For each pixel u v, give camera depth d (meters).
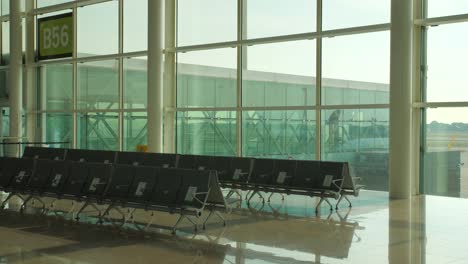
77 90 19.97
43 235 8.14
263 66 15.47
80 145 19.97
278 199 11.99
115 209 10.30
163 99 17.17
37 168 10.80
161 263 6.55
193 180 8.60
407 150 12.27
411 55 12.35
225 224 8.95
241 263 6.55
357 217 9.71
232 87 16.06
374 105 13.41
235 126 15.97
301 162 11.14
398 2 12.22
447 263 6.57
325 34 14.12
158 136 16.66
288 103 15.02
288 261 6.66
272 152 15.30
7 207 10.75
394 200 11.89
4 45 22.89
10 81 21.12
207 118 16.56
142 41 18.08
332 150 14.34
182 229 8.59
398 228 8.70
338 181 10.64
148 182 9.11
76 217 9.48
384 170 13.54
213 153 16.48
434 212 10.27
